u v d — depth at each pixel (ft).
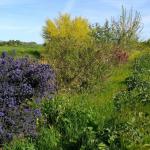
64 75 49.19
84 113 33.27
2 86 33.04
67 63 49.90
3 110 31.60
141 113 36.55
